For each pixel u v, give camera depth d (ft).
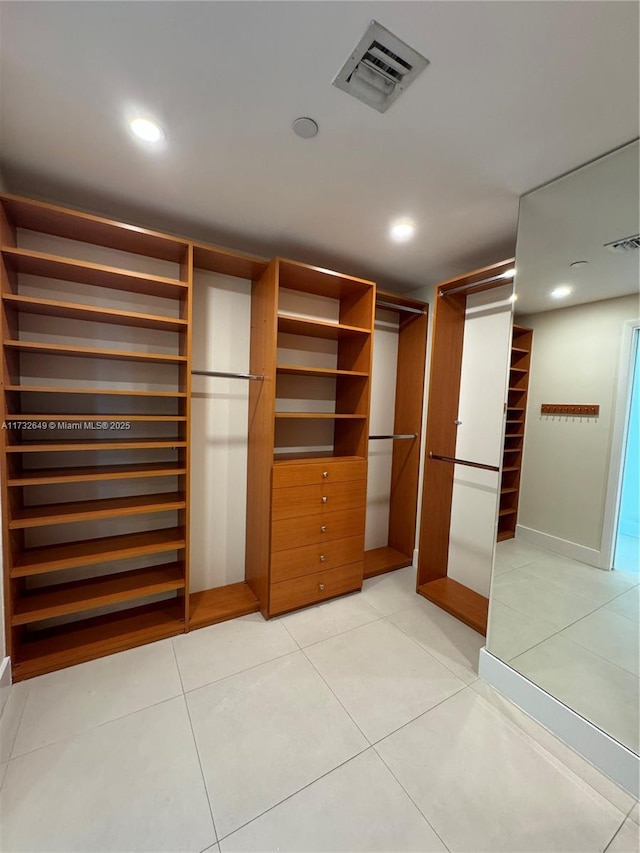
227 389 8.01
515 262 5.86
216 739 4.73
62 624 6.71
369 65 3.40
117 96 3.83
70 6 2.93
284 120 4.11
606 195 4.85
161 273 7.09
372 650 6.56
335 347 9.42
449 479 8.98
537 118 3.94
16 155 4.85
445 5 2.82
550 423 5.90
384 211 6.07
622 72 3.32
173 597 7.76
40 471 6.15
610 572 5.45
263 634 6.91
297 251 7.80
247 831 3.72
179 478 7.32
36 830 3.67
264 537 7.37
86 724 4.88
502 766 4.52
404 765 4.48
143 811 3.86
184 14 2.97
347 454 8.89
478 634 7.12
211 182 5.40
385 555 10.34
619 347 5.26
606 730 4.56
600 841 3.76
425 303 9.55
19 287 5.99
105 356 6.24
